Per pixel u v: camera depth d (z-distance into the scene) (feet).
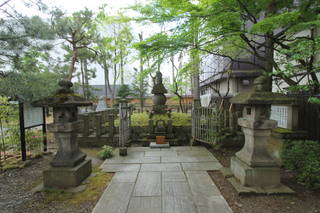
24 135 13.56
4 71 10.93
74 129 9.79
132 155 14.99
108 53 41.83
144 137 19.80
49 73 16.71
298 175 9.93
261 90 9.14
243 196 8.49
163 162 13.32
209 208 7.61
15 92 11.19
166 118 23.16
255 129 9.01
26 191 9.31
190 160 13.70
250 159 9.20
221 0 11.07
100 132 18.78
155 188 9.41
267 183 9.02
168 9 12.82
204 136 17.11
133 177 10.78
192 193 8.87
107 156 14.49
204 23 12.55
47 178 9.55
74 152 10.37
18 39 10.77
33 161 14.05
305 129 13.46
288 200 8.09
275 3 11.84
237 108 24.82
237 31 12.47
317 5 11.03
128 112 19.79
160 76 24.98
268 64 13.61
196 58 21.03
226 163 13.15
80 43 33.68
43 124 16.21
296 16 9.41
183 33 12.59
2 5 9.68
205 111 17.24
